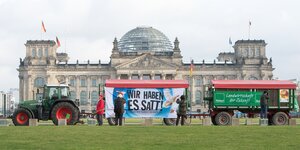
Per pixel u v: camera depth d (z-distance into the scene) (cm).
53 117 6600
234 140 3981
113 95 7388
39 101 6869
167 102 7425
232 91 7238
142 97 7412
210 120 7181
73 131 4912
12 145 3588
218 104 7206
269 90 7244
